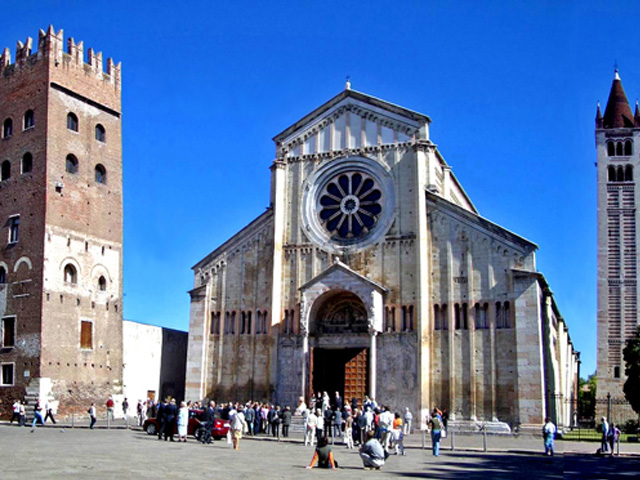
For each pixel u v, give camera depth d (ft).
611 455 163.22
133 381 250.98
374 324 196.95
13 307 226.79
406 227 204.64
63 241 230.48
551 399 205.87
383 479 97.55
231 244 223.92
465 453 150.10
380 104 215.10
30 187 232.12
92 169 246.06
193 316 222.48
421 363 192.95
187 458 118.42
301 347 207.62
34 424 198.08
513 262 190.90
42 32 241.35
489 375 188.14
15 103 243.19
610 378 314.14
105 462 107.14
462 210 198.49
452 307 194.80
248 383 213.05
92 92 250.78
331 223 215.10
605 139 336.49
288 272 215.51
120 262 250.57
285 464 114.93
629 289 320.50
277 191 219.82
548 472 116.47
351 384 202.49
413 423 191.11
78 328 230.27
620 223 327.26
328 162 217.97
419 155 206.28
